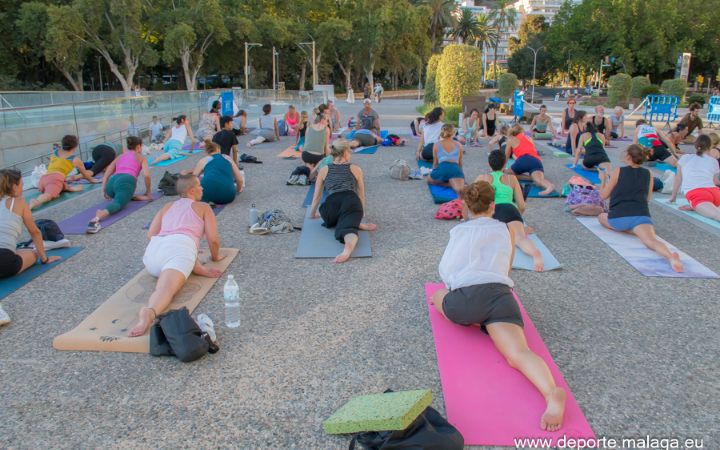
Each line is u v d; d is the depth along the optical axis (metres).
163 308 4.19
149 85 60.19
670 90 31.34
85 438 2.92
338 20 53.31
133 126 14.70
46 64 51.47
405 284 4.99
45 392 3.34
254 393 3.33
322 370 3.58
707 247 5.98
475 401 3.18
